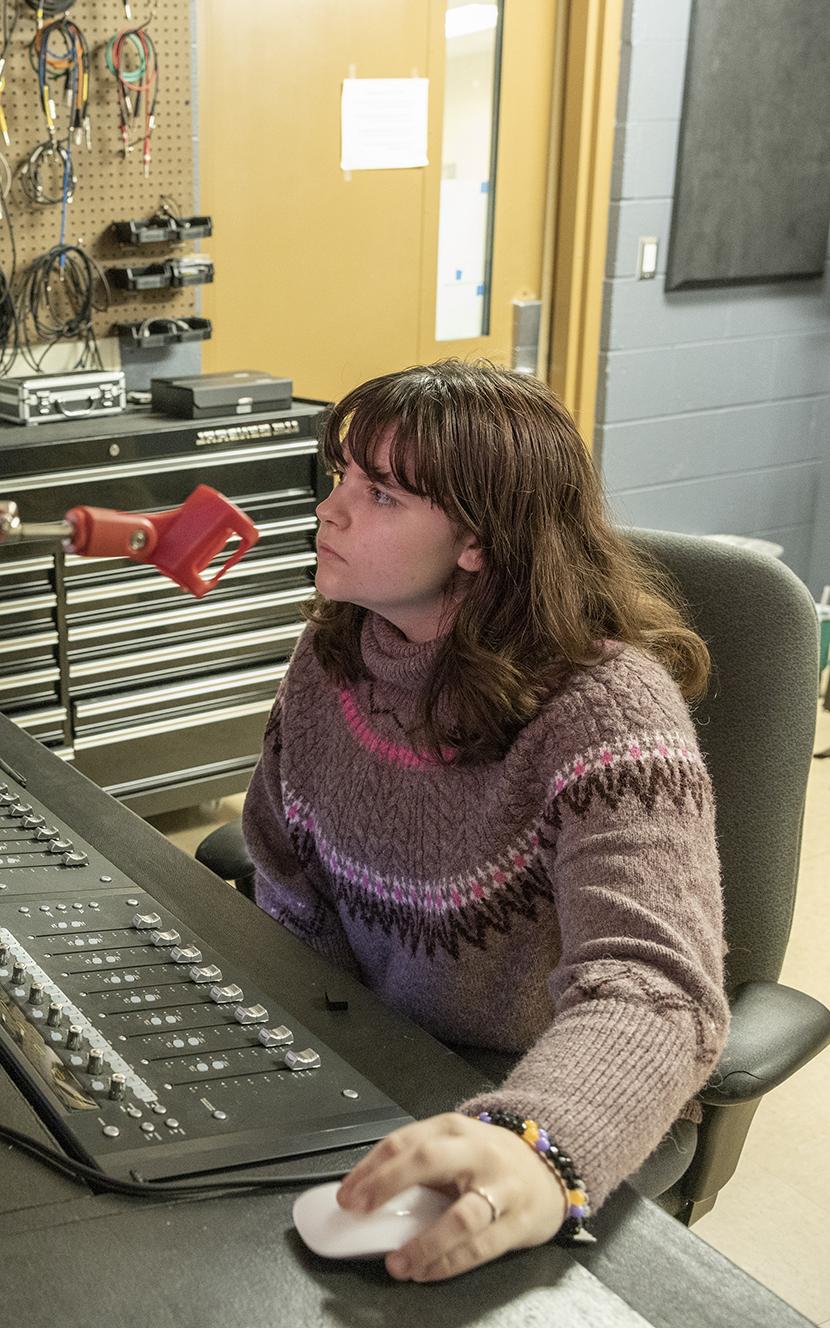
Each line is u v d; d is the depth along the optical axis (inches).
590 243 145.2
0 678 100.7
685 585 53.5
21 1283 28.1
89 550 31.4
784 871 52.7
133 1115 33.2
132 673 107.0
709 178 147.9
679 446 159.3
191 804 113.9
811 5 148.9
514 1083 33.8
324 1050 37.2
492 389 43.4
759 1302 29.6
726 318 157.5
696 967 36.6
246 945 43.3
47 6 106.0
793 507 173.8
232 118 124.0
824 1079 89.0
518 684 43.2
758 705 52.2
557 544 44.1
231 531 32.6
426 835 46.0
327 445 44.8
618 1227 31.7
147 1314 27.5
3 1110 33.3
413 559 43.4
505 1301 28.8
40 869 45.8
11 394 103.7
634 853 39.3
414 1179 29.5
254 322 131.6
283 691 51.7
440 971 46.7
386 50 130.4
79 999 37.9
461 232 141.6
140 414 109.9
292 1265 29.2
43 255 113.7
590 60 138.9
